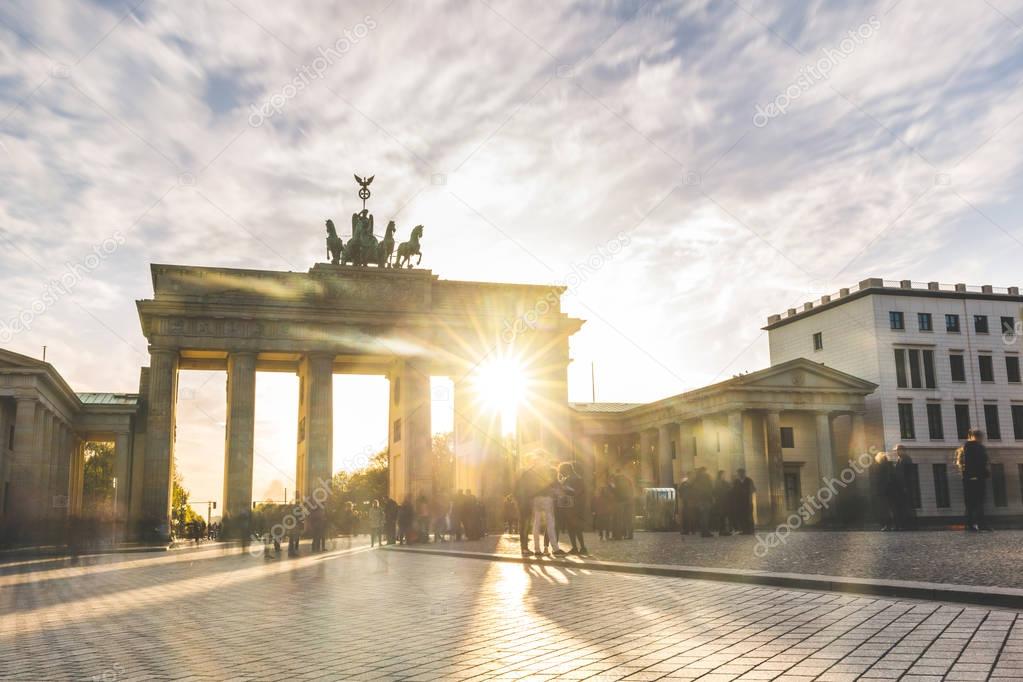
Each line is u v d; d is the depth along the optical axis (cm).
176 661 1163
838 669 962
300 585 2333
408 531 5250
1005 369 10088
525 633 1300
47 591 2412
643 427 10175
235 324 8350
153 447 7931
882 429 9475
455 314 8800
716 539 3841
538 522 2988
